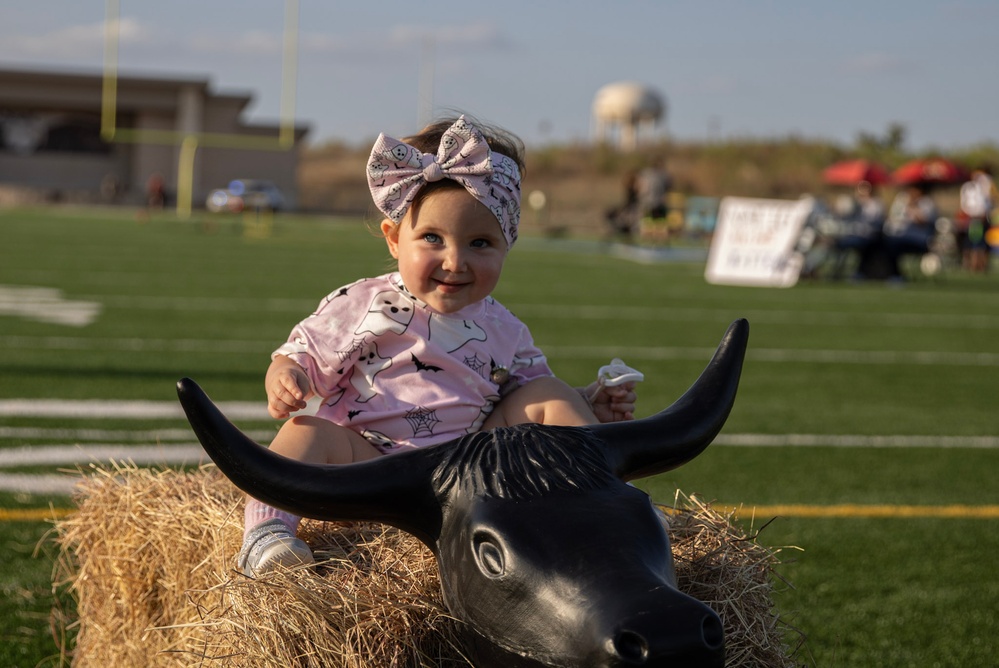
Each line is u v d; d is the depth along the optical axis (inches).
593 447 65.7
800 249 692.7
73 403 241.8
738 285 649.6
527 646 58.2
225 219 1328.7
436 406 85.8
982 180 854.5
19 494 173.3
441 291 79.5
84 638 113.4
